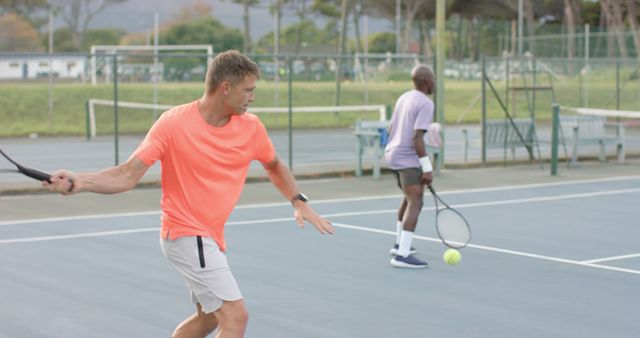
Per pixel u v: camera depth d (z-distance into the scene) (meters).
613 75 45.31
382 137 18.02
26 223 12.47
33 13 70.06
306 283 8.92
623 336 7.14
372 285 8.86
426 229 12.09
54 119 34.16
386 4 69.44
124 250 10.56
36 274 9.24
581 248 10.90
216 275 5.04
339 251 10.59
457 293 8.56
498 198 15.20
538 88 22.05
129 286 8.73
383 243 11.12
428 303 8.17
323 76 41.19
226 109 5.04
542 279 9.19
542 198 15.25
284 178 5.46
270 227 12.23
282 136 29.36
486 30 79.62
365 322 7.50
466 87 45.12
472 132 32.06
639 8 61.25
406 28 69.12
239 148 5.14
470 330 7.29
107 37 72.75
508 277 9.27
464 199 15.06
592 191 16.19
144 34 74.19
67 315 7.65
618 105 23.80
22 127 32.44
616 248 10.91
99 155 23.72
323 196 15.40
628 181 17.66
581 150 23.75
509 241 11.32
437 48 18.75
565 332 7.24
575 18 66.50
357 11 70.25
